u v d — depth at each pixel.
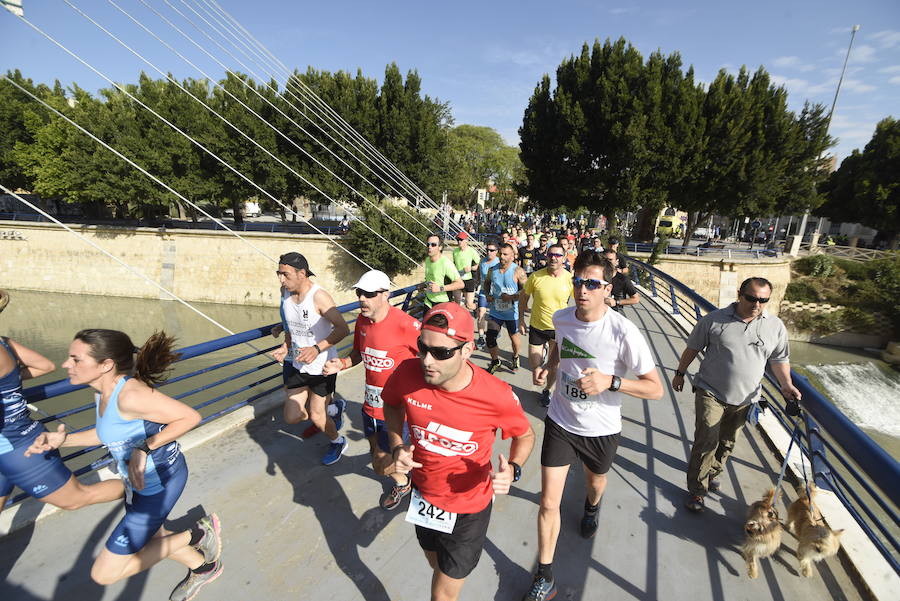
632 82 23.69
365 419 3.04
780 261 27.03
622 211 26.72
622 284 5.96
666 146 23.70
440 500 1.85
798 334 27.92
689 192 25.81
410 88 28.31
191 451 3.66
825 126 26.09
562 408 2.56
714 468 3.32
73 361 1.80
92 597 2.29
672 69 23.75
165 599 2.32
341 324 3.14
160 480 2.00
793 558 2.78
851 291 27.48
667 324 9.25
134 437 1.94
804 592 2.52
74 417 17.88
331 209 41.25
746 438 4.22
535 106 26.89
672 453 4.02
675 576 2.62
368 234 26.19
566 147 24.77
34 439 2.06
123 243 31.69
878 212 33.25
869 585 2.49
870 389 21.42
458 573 1.81
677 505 3.28
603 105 23.72
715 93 24.09
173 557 2.20
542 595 2.31
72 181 29.55
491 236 29.38
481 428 1.76
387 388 1.90
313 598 2.37
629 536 2.94
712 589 2.53
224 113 28.58
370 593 2.42
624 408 4.96
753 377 3.00
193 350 3.46
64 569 2.44
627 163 24.19
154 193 29.56
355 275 28.66
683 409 4.98
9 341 2.18
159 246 31.28
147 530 2.00
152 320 29.38
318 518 2.96
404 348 2.79
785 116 24.67
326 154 28.31
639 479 3.60
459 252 7.48
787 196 27.95
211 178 30.39
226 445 3.77
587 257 2.40
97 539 2.66
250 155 28.47
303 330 3.29
